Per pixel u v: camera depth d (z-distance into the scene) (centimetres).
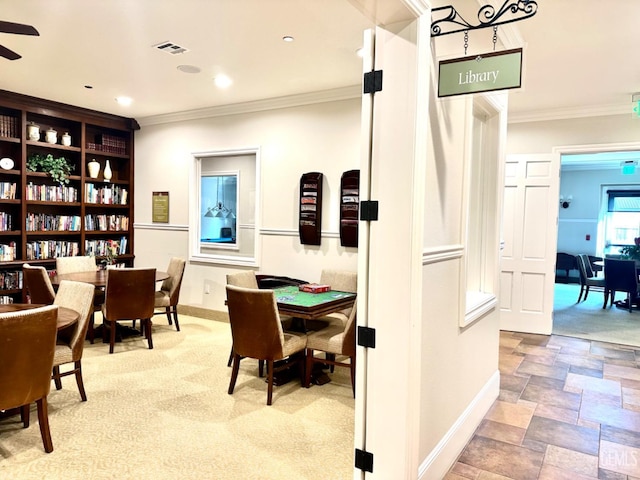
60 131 599
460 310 257
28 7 297
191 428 284
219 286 582
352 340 338
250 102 536
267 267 541
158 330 529
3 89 498
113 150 641
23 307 311
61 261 517
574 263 1030
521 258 562
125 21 318
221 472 236
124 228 661
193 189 605
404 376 192
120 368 393
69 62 404
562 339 533
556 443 279
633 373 414
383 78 193
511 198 564
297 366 388
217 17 310
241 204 597
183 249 617
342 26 323
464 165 254
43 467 237
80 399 325
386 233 194
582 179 1070
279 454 255
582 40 335
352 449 263
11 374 231
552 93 470
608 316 672
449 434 249
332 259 491
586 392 365
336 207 486
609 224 1055
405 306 191
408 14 182
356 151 472
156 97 523
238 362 339
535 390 369
